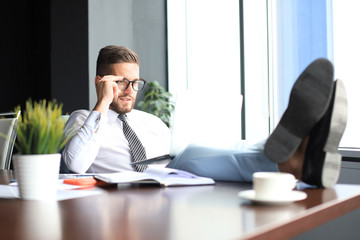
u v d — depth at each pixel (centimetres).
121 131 211
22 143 109
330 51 375
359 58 358
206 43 487
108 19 492
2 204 104
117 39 499
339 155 117
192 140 155
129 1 509
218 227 76
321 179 116
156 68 530
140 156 208
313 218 88
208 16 484
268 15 418
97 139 183
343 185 127
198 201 103
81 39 473
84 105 475
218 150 141
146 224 79
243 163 134
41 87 478
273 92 414
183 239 68
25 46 486
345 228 101
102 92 187
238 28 455
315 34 385
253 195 102
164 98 523
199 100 157
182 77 519
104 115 184
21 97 488
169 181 129
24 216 89
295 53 398
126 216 86
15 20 488
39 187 108
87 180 134
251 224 77
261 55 429
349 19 363
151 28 527
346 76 365
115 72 204
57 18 467
